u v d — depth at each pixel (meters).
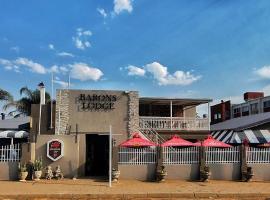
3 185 19.67
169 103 35.03
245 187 20.09
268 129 32.56
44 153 23.11
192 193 17.58
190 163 23.31
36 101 47.22
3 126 34.81
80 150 24.08
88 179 22.66
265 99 50.16
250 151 23.64
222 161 23.50
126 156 22.88
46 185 19.80
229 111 59.28
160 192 17.69
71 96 27.88
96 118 27.89
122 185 20.25
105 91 28.19
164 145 23.05
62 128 27.48
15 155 22.38
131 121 28.17
